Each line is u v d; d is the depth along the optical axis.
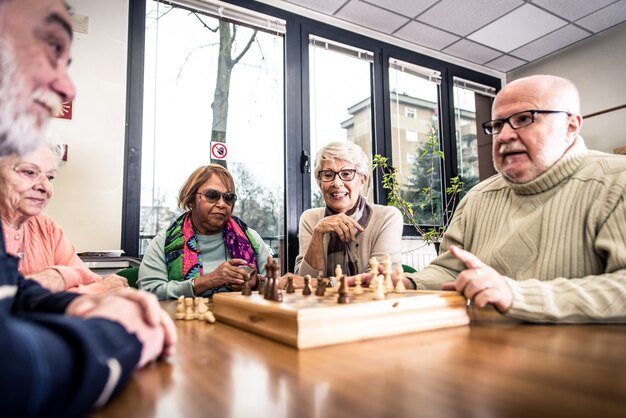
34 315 0.37
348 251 1.75
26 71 0.41
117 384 0.36
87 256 2.00
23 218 1.29
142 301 0.49
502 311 0.79
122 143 2.39
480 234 1.36
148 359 0.47
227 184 1.89
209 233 1.91
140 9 2.54
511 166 1.20
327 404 0.35
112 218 2.34
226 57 2.85
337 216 1.69
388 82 3.58
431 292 0.90
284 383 0.42
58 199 2.21
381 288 0.81
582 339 0.64
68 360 0.31
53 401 0.29
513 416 0.32
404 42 3.69
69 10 0.46
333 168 1.80
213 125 2.74
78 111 2.29
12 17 0.39
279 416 0.33
